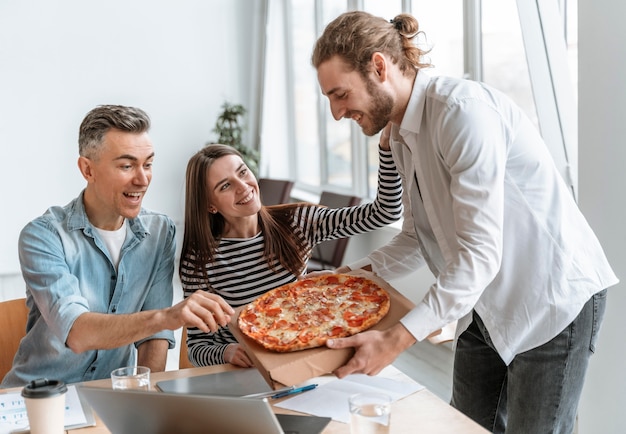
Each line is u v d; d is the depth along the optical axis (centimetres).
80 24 579
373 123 162
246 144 654
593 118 209
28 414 134
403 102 162
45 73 574
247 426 110
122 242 194
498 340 170
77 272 187
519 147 161
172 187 626
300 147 629
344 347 142
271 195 539
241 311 163
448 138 153
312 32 576
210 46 622
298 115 624
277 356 142
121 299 194
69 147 588
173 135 621
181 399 111
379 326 149
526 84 317
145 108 609
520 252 165
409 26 160
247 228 210
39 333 187
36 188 582
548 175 165
